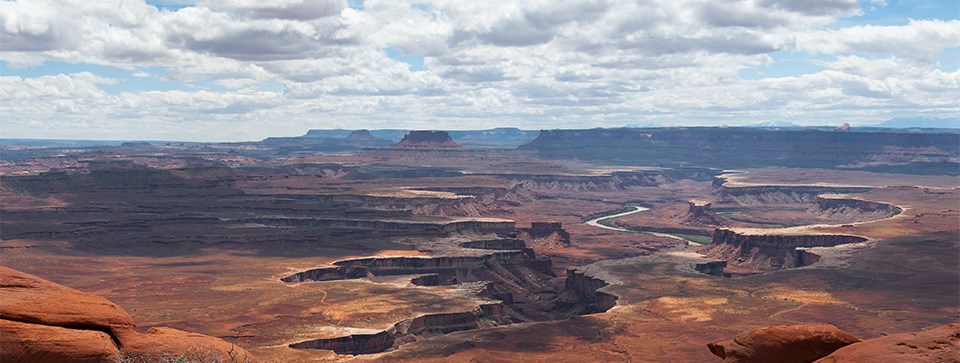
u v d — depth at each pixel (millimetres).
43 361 36781
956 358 33062
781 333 41062
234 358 40844
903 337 35469
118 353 38188
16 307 38062
